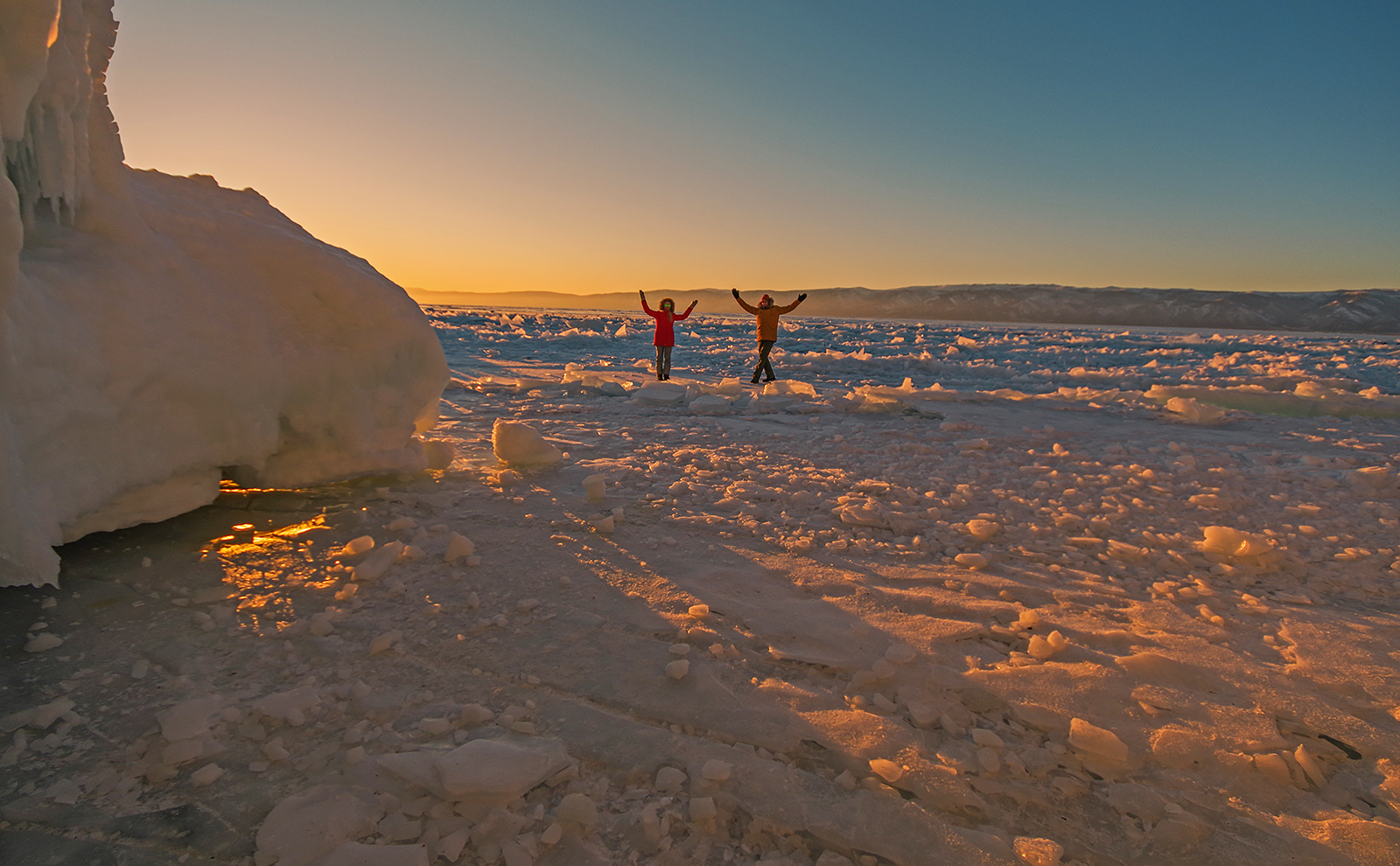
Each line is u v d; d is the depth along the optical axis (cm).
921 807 143
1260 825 142
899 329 4259
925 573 272
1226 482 436
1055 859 128
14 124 184
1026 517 353
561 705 175
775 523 328
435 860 126
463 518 317
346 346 338
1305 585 275
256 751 153
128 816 133
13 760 146
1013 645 218
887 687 189
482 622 217
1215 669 202
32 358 208
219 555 258
